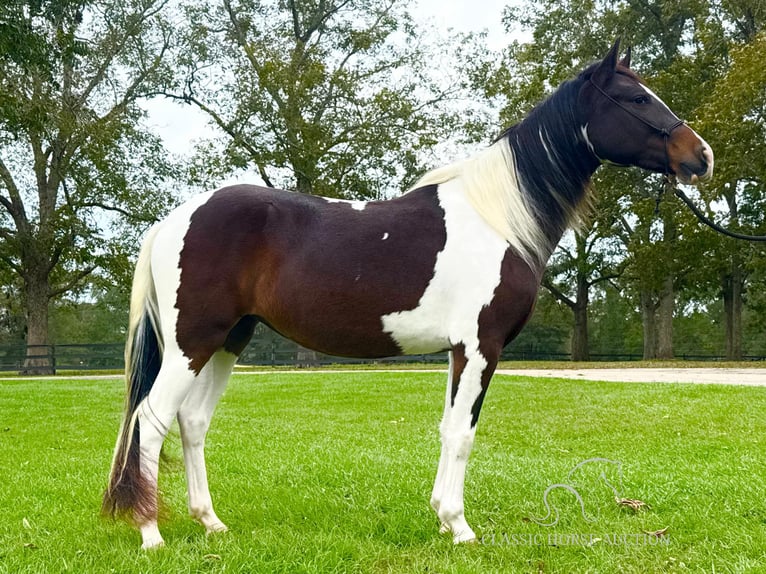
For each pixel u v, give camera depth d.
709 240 22.09
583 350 32.62
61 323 47.69
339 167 22.62
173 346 3.43
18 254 22.33
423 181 3.73
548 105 3.80
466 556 3.25
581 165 3.81
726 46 22.02
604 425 7.53
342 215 3.52
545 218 3.68
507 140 3.73
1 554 3.39
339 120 22.75
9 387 14.09
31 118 12.84
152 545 3.30
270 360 23.56
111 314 49.47
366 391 11.79
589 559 3.29
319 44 23.89
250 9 23.92
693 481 4.57
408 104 22.39
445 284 3.42
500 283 3.43
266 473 5.09
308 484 4.77
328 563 3.17
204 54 22.12
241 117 21.97
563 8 24.38
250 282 3.48
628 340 44.25
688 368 19.91
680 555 3.33
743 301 29.56
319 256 3.41
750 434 6.75
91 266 22.72
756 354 40.62
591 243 31.08
